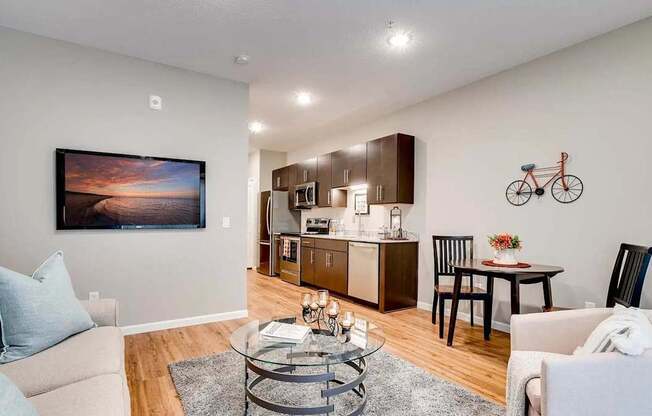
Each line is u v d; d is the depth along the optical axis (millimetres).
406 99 4309
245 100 3826
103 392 1351
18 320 1629
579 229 2902
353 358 1815
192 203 3504
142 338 3143
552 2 2375
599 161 2795
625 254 2549
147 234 3316
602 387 1275
